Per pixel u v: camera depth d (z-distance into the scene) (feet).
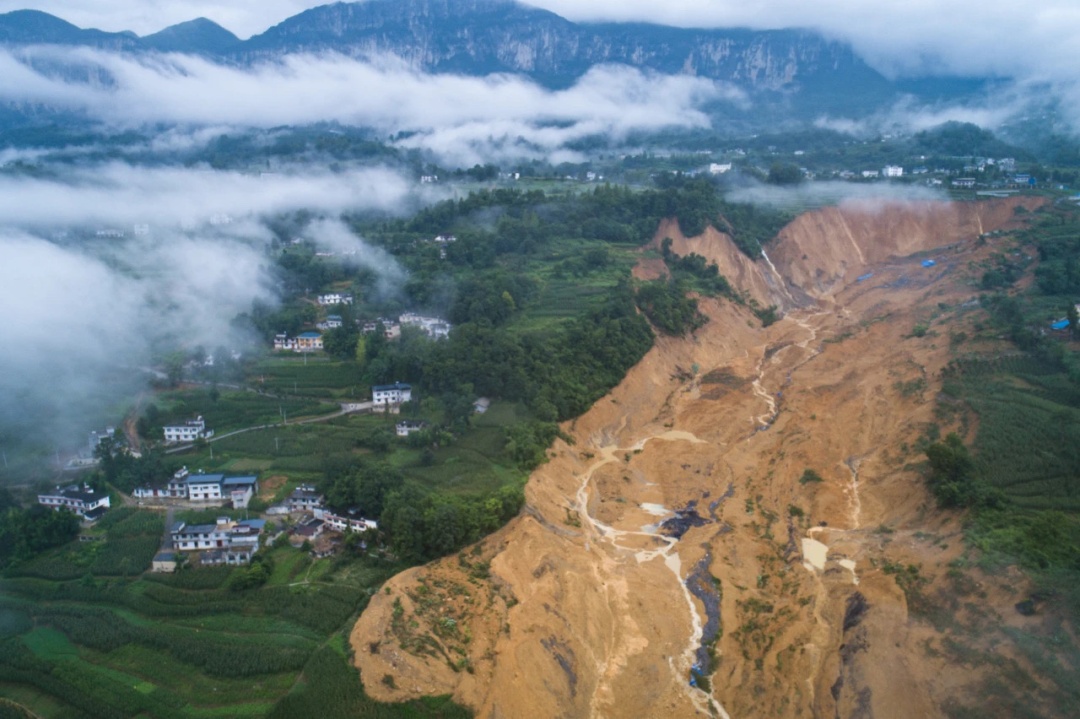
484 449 385.70
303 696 238.68
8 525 315.17
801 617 287.89
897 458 383.86
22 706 241.14
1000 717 234.58
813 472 391.04
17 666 255.09
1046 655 244.22
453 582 293.02
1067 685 234.99
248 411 423.23
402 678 243.19
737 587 312.09
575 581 303.48
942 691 246.68
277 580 293.64
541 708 246.06
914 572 295.48
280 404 431.02
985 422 376.48
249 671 249.96
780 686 261.85
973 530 307.58
